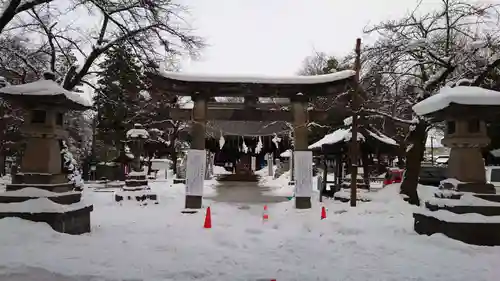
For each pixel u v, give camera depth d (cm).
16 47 1928
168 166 5091
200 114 1805
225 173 4638
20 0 1171
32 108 1051
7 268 646
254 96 1872
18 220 920
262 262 784
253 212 1684
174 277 661
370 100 2047
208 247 912
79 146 4809
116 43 1620
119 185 2992
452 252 869
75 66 1839
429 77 1944
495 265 764
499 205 984
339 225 1236
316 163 4175
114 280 629
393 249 898
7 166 4256
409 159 1839
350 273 709
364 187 1998
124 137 3725
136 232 1123
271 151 4566
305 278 674
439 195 1089
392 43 1767
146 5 1391
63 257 747
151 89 1888
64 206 993
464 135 1063
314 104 2714
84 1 1357
